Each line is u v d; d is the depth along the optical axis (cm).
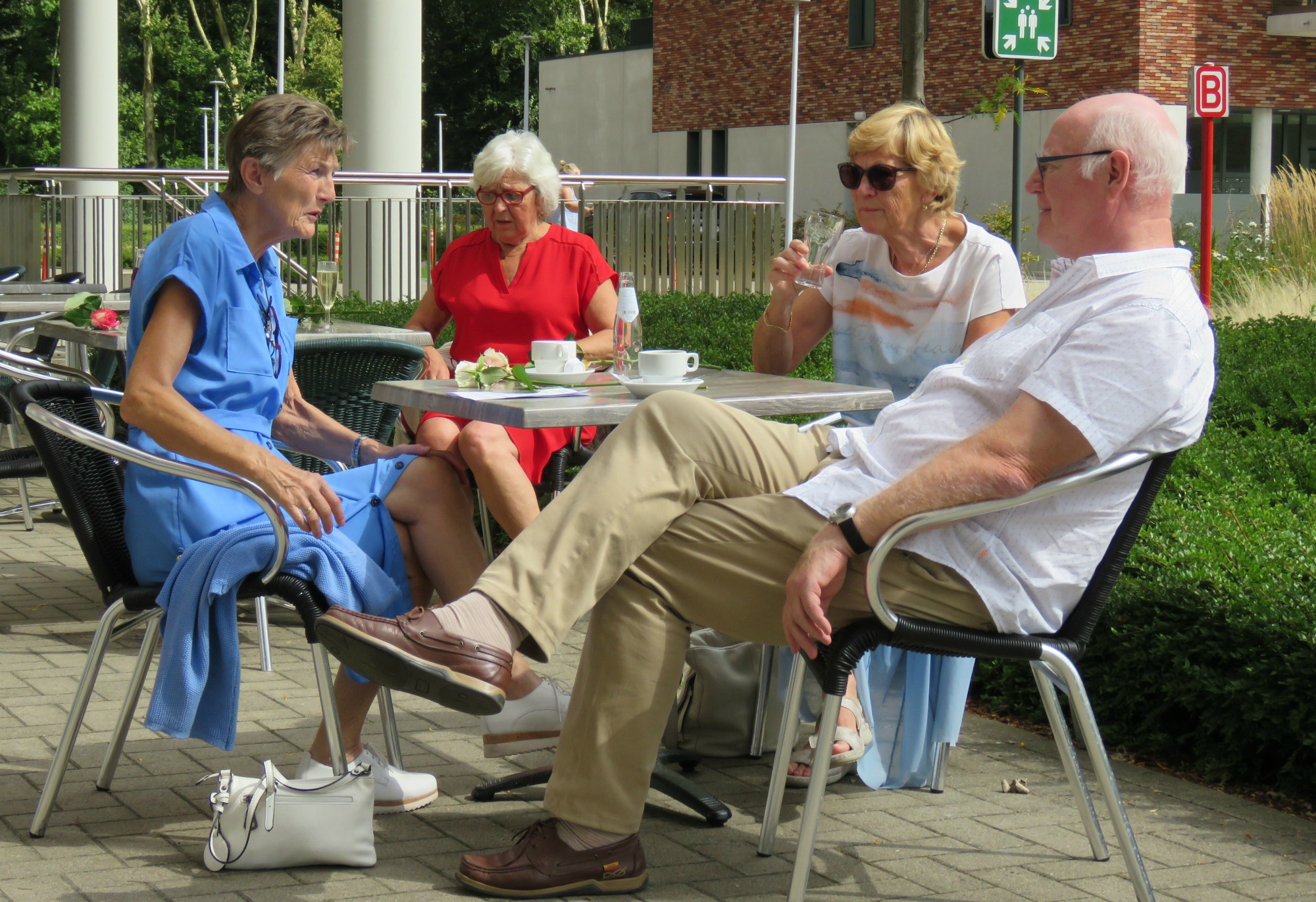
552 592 253
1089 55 2458
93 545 291
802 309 373
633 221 1155
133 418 278
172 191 1123
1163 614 354
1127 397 240
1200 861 289
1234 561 375
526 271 476
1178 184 257
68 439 291
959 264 345
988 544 251
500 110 5703
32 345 687
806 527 258
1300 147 2548
